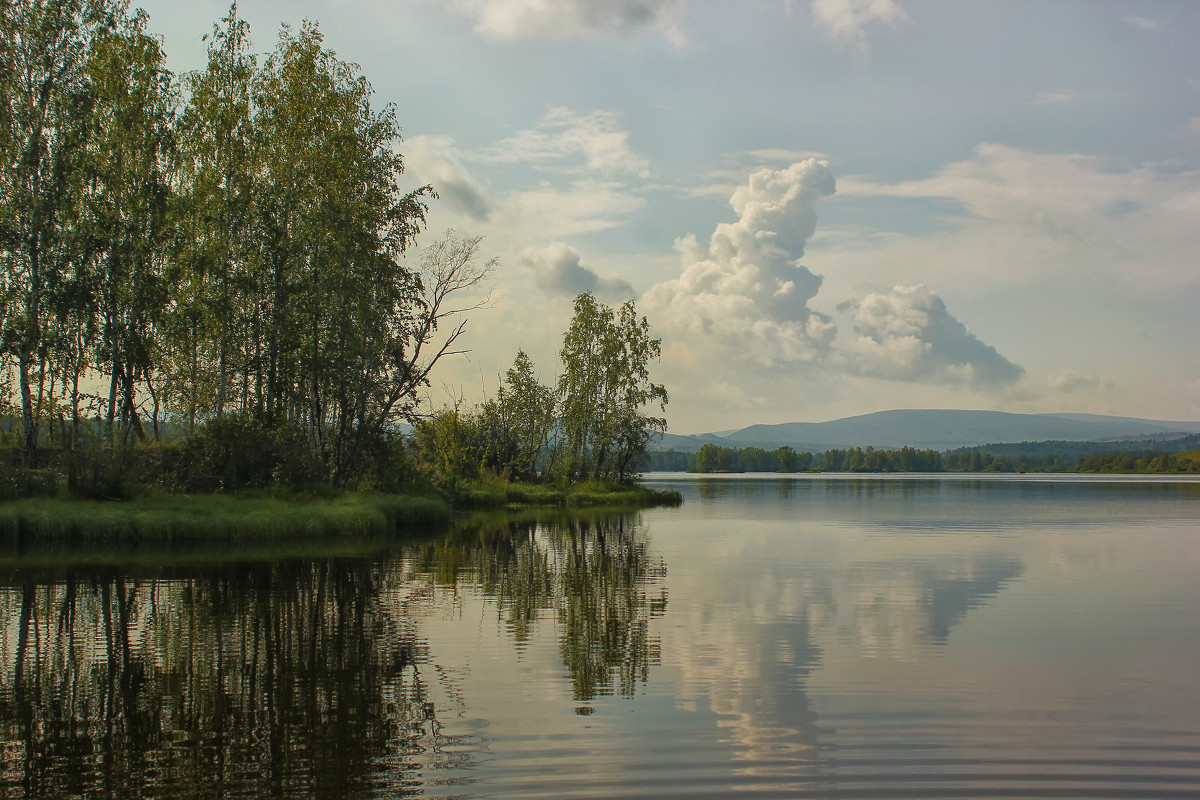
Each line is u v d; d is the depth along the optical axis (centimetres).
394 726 1079
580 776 915
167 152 3941
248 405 4150
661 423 7319
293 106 4006
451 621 1739
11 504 3122
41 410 3672
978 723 1095
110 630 1630
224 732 1058
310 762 957
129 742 1023
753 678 1308
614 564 2648
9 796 864
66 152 3600
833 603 1959
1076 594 2094
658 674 1331
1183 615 1830
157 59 3950
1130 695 1222
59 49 3659
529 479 7406
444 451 5828
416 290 4212
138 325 3875
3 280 3531
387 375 4312
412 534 3606
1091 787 895
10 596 1981
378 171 4162
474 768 938
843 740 1030
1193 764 962
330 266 4038
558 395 7294
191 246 3966
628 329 7156
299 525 3350
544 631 1644
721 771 932
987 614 1834
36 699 1195
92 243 3603
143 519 3053
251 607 1870
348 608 1869
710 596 2053
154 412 4159
